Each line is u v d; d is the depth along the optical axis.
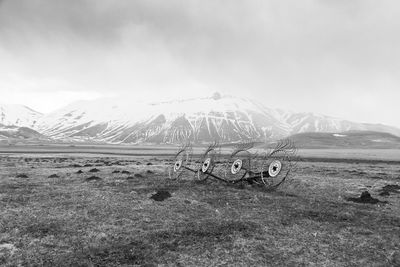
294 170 55.06
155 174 50.53
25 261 14.30
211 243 17.27
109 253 15.48
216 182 40.97
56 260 14.48
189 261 14.85
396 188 39.41
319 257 15.82
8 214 21.88
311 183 43.22
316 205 28.00
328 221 22.44
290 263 15.02
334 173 60.06
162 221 21.42
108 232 18.73
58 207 24.59
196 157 95.88
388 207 27.88
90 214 22.75
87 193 30.94
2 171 51.78
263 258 15.52
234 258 15.38
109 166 68.50
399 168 78.69
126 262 14.46
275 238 18.47
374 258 15.79
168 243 17.03
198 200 28.92
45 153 152.50
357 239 18.56
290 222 21.98
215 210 24.98
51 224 19.91
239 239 18.00
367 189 38.69
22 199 27.14
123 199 28.34
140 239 17.56
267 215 23.84
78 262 14.27
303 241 18.06
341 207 27.34
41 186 35.00
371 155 175.00
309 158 127.06
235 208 26.03
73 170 55.50
